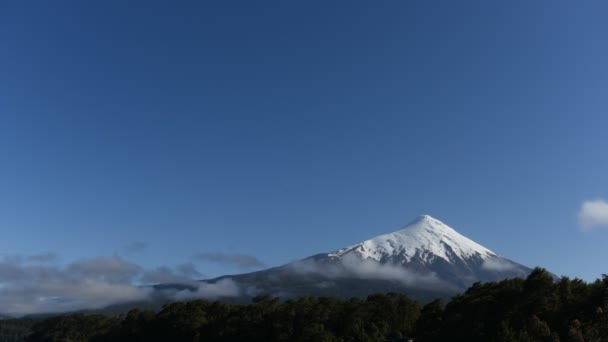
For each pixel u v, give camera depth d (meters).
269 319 159.62
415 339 139.25
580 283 125.62
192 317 174.50
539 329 106.31
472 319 122.69
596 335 100.50
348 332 148.12
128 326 188.50
